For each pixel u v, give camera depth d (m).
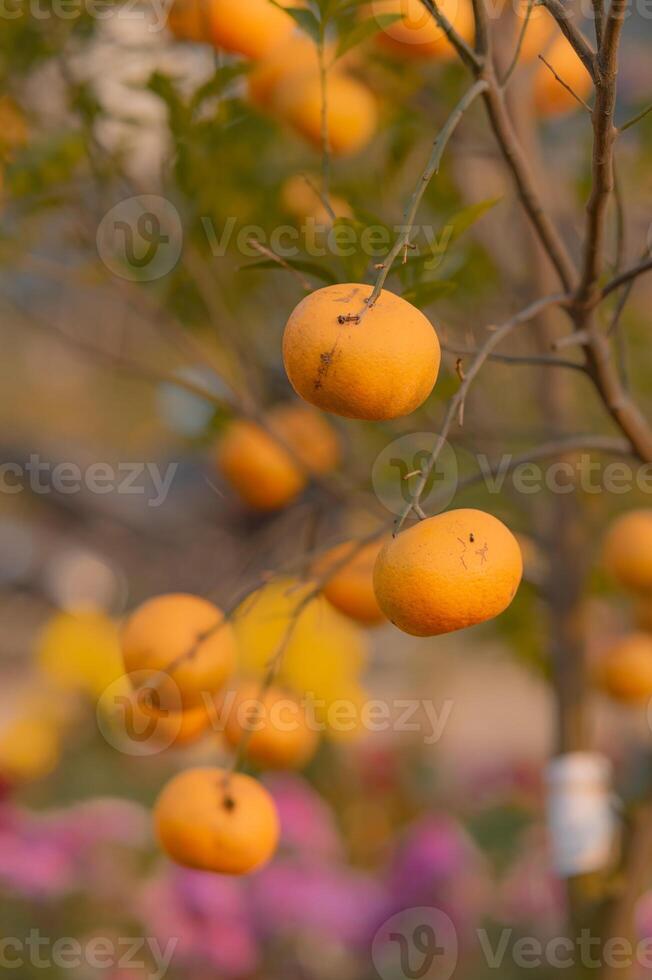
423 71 1.66
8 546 5.16
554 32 1.56
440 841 2.06
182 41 1.57
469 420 1.71
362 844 2.52
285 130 1.60
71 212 1.64
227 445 1.71
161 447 3.46
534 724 4.09
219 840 1.42
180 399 1.74
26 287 1.75
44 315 1.75
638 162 1.73
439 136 1.33
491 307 1.73
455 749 3.58
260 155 1.62
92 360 1.79
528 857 2.15
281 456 1.69
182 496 4.88
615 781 2.23
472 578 1.31
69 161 1.60
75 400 5.37
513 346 1.78
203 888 1.94
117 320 1.77
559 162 1.80
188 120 1.54
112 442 4.81
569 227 1.74
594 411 1.92
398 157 1.63
